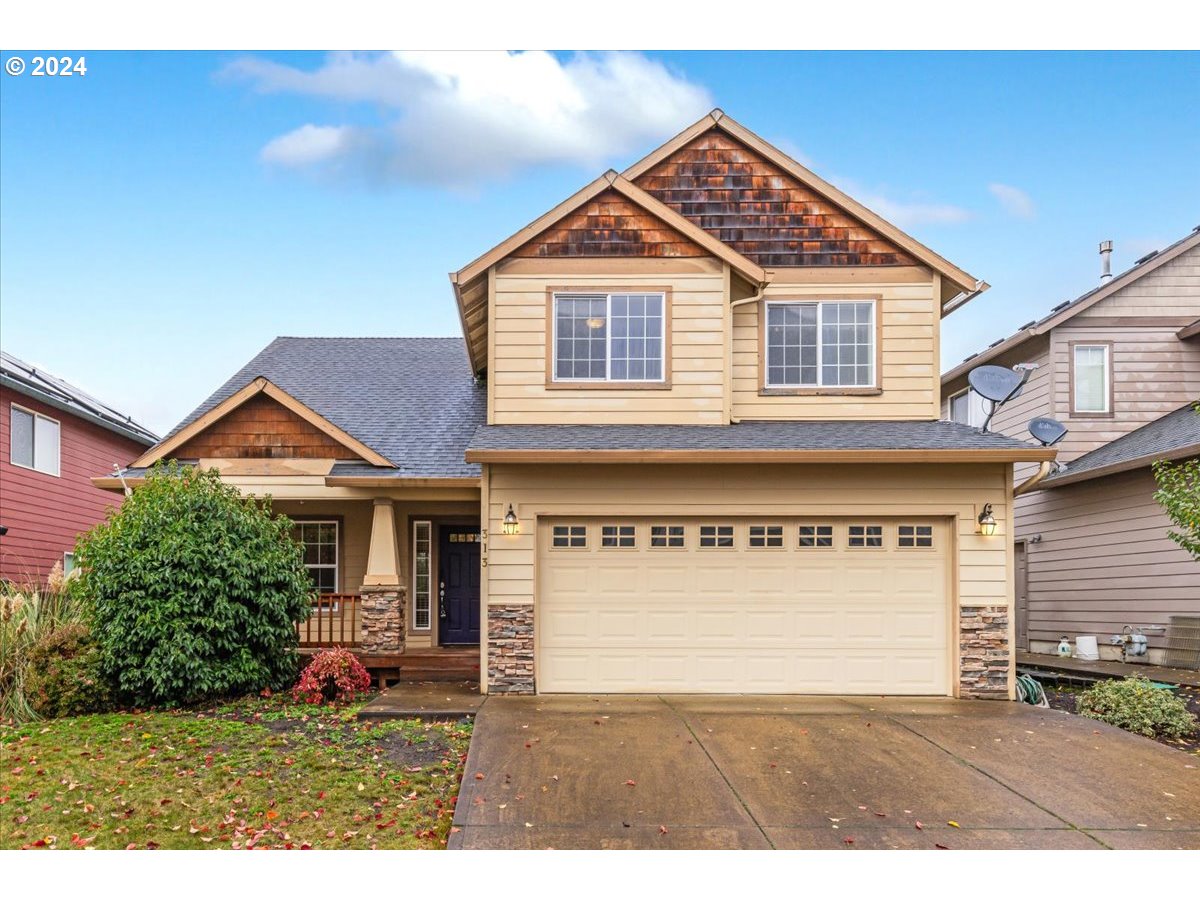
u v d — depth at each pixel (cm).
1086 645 1506
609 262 1200
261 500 1281
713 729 885
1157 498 1074
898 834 602
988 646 1092
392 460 1311
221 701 1059
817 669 1111
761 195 1266
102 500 2005
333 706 1034
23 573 1664
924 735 870
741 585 1121
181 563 1052
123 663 1016
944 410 2181
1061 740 853
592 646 1112
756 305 1234
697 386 1190
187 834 600
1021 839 596
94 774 727
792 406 1222
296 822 624
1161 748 827
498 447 1065
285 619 1135
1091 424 1644
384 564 1261
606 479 1117
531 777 713
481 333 1334
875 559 1123
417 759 777
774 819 627
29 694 981
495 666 1092
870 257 1245
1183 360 1653
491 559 1105
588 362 1193
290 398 1297
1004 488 1109
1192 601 1335
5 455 1619
